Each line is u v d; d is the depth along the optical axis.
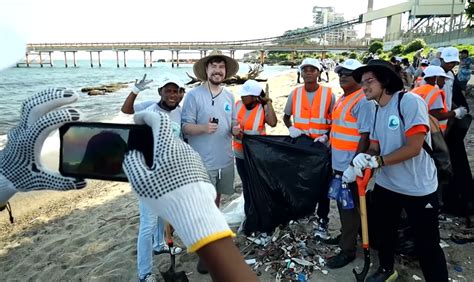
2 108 17.42
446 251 3.32
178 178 0.53
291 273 3.13
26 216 5.23
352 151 3.08
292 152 3.42
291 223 3.93
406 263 3.20
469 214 3.68
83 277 3.54
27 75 50.44
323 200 3.61
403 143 2.51
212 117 3.42
